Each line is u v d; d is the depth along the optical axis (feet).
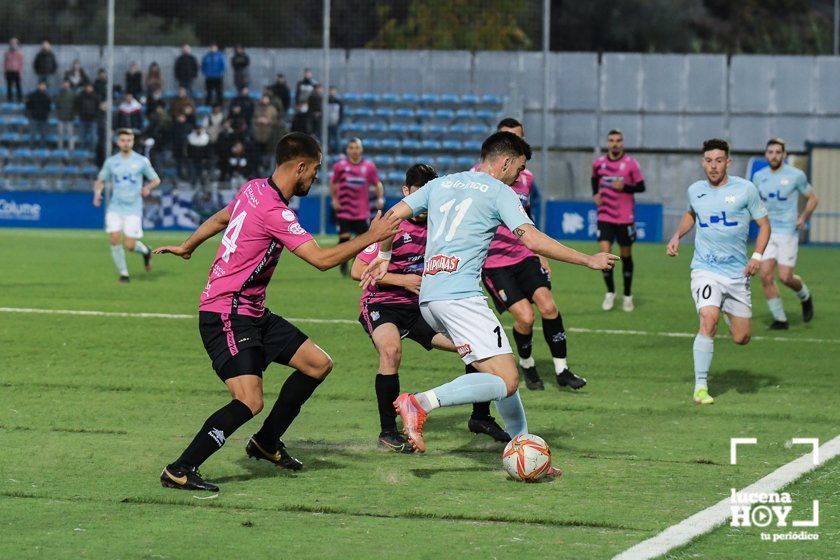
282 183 29.73
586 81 154.10
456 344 31.58
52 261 94.53
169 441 35.24
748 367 52.47
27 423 37.70
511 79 150.92
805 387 47.44
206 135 136.77
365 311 36.68
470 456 33.91
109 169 80.43
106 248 107.96
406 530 25.76
